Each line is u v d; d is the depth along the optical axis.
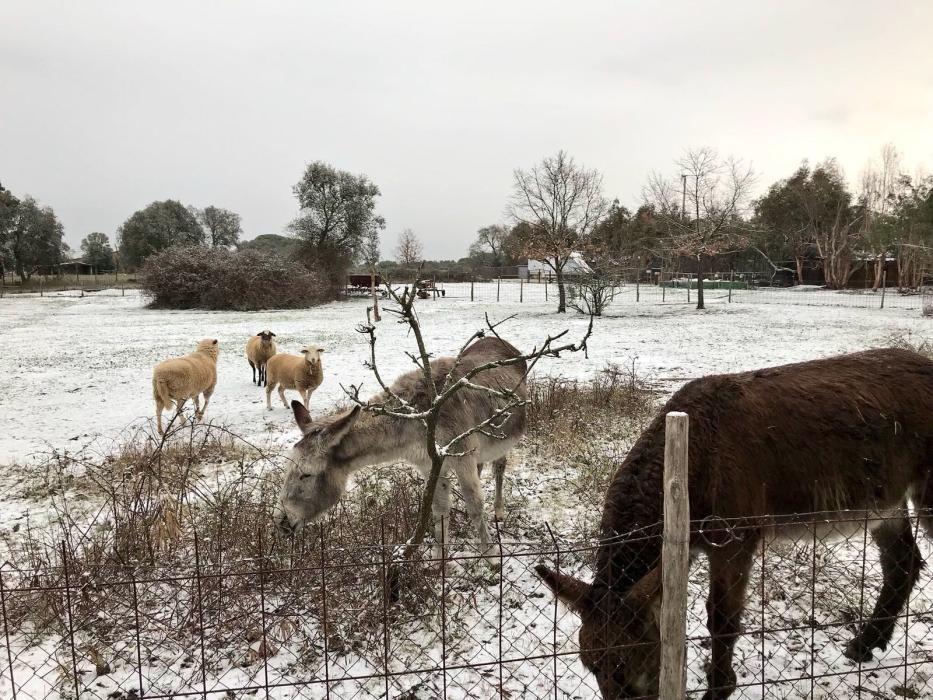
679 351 16.00
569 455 7.02
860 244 43.75
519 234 31.75
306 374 10.75
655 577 2.47
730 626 2.92
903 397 3.18
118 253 77.94
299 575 3.70
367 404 3.29
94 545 4.23
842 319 23.58
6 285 56.16
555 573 2.59
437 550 4.43
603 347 16.91
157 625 3.64
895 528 3.37
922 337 17.58
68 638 3.59
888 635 3.36
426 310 31.38
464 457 4.44
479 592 4.07
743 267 54.59
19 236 60.66
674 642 2.40
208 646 3.52
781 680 2.94
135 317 29.27
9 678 3.31
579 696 3.07
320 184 44.34
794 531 3.12
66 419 10.25
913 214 37.41
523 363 5.68
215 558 4.01
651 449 3.03
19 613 3.77
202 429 9.02
